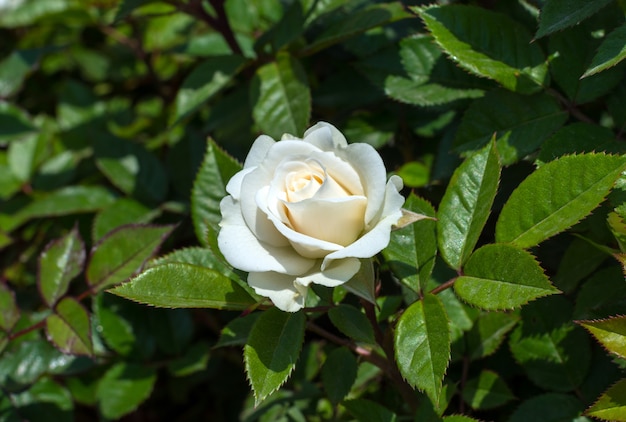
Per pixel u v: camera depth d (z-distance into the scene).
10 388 0.63
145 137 0.82
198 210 0.55
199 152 0.70
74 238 0.61
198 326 0.72
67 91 0.85
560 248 0.58
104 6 0.75
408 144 0.66
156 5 0.81
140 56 0.83
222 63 0.63
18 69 0.80
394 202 0.45
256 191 0.46
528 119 0.55
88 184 0.79
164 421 0.76
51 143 0.82
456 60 0.54
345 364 0.53
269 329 0.47
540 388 0.58
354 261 0.45
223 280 0.49
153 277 0.49
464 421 0.50
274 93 0.61
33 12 0.89
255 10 0.72
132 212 0.69
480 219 0.49
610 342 0.47
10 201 0.74
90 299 0.68
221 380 0.71
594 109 0.57
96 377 0.67
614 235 0.50
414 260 0.50
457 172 0.50
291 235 0.44
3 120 0.78
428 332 0.47
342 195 0.45
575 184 0.48
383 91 0.61
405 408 0.57
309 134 0.46
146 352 0.64
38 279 0.61
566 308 0.55
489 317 0.55
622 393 0.47
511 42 0.55
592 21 0.55
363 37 0.65
